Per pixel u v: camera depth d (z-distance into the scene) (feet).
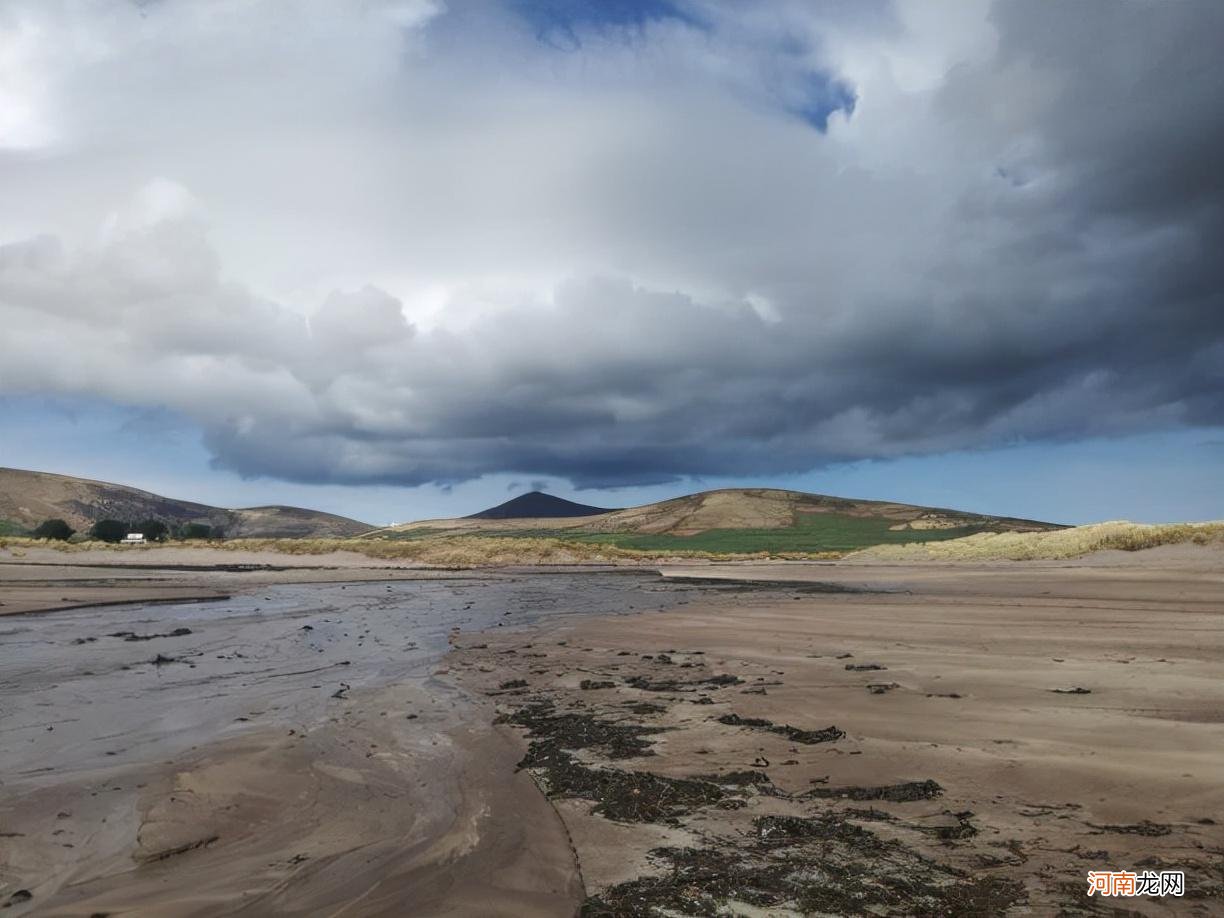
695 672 41.81
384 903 15.24
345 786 22.99
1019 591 94.43
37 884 16.33
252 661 47.50
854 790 21.27
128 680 40.73
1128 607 70.54
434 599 102.32
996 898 14.32
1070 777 21.39
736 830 18.62
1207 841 16.63
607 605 90.68
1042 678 36.42
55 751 26.81
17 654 49.39
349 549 248.52
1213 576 105.70
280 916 14.70
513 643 55.52
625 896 15.14
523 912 14.65
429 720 31.35
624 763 24.61
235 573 167.43
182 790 22.31
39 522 524.52
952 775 22.12
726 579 150.61
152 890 15.96
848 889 14.97
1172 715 28.07
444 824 19.83
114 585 118.32
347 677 41.83
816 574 157.48
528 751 26.45
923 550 215.51
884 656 45.16
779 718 30.14
